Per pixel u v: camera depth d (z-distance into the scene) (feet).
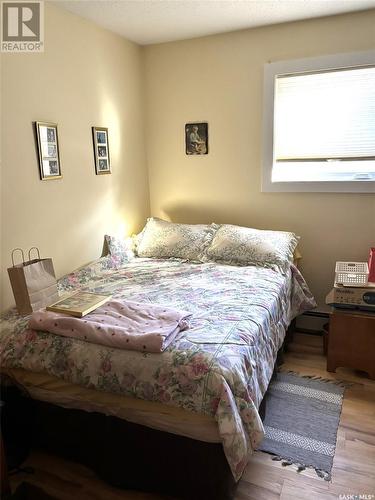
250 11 8.13
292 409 6.77
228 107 9.92
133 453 5.15
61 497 5.13
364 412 6.64
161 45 10.28
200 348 5.01
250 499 4.99
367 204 9.05
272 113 9.41
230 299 6.81
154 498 5.10
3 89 6.56
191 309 6.41
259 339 5.80
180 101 10.43
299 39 8.86
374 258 7.78
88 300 6.41
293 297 8.82
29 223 7.29
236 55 9.53
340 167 9.34
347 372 7.93
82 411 5.45
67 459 5.78
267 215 10.14
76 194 8.49
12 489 5.27
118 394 5.10
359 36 8.37
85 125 8.61
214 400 4.57
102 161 9.27
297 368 8.12
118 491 5.23
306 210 9.67
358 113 8.78
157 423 4.91
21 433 5.78
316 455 5.70
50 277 6.81
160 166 11.15
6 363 5.69
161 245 9.92
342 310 7.69
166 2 7.55
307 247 9.87
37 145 7.30
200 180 10.73
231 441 4.39
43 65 7.34
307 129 9.30
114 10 7.88
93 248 9.18
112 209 9.82
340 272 8.07
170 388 4.76
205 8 7.90
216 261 9.26
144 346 4.99
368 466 5.46
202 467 4.80
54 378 5.49
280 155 9.71
